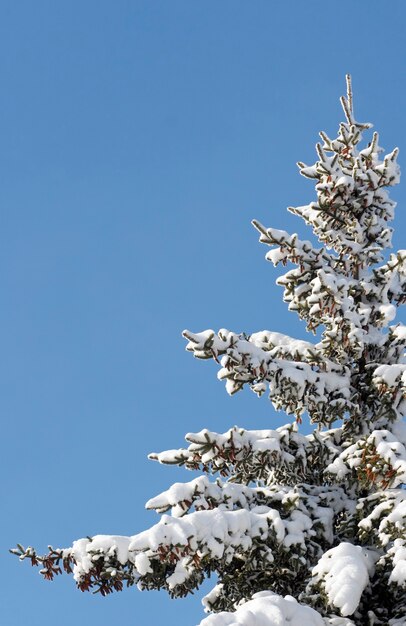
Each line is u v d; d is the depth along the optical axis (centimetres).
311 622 870
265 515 989
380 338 1191
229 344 1038
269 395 1112
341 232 1283
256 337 1216
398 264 1210
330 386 1138
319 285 1108
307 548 1026
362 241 1281
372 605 1035
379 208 1291
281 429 1104
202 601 1098
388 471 979
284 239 1173
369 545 1072
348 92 1341
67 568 988
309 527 1030
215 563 1008
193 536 910
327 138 1326
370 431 1136
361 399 1186
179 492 975
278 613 848
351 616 1018
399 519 950
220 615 830
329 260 1214
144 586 995
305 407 1123
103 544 952
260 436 1073
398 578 915
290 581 1055
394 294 1280
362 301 1251
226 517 950
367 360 1196
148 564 926
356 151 1322
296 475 1115
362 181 1282
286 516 1050
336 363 1180
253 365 1052
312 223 1293
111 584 981
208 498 991
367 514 1048
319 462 1136
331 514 1084
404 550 944
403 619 991
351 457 1020
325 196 1275
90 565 962
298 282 1210
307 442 1109
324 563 948
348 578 916
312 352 1143
